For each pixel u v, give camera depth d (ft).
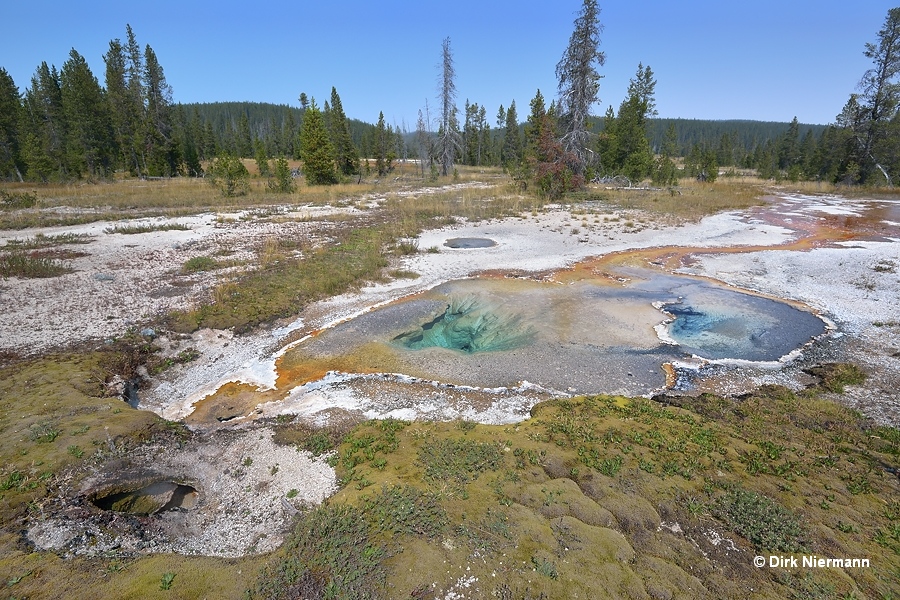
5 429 20.80
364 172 163.63
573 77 91.25
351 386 27.25
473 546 15.25
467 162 224.53
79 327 32.55
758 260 53.21
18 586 13.38
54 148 125.90
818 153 151.53
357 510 16.80
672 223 72.18
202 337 32.76
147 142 137.39
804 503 17.65
